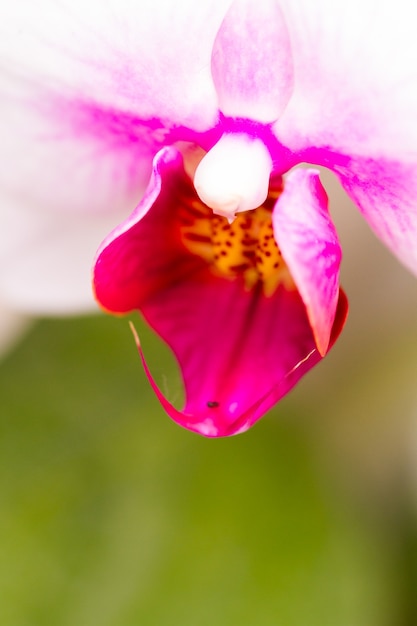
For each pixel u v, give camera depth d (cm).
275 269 21
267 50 20
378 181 20
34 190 22
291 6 19
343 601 23
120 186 21
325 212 20
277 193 21
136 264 20
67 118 21
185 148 20
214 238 21
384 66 19
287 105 20
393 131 19
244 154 20
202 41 20
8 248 22
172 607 23
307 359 20
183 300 21
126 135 21
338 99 19
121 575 23
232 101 20
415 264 20
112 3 20
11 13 20
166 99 20
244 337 21
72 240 22
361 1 19
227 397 20
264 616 23
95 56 20
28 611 23
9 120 21
